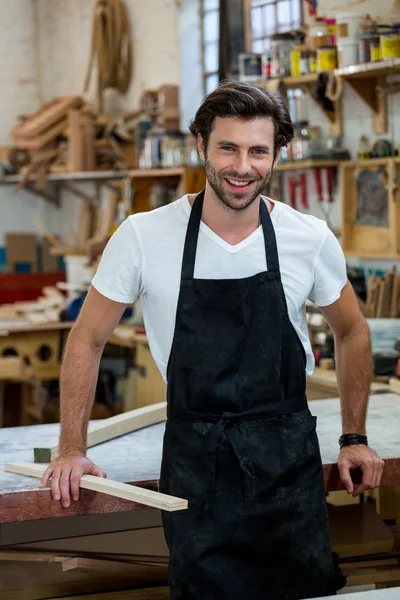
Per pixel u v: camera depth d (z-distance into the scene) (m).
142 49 7.90
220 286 2.48
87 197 9.03
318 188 5.18
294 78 4.96
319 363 4.41
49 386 7.07
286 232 2.55
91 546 3.11
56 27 9.36
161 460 2.84
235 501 2.46
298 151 5.05
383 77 4.70
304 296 2.58
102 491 2.48
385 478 2.77
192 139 6.21
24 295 8.32
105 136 8.02
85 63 8.89
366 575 2.97
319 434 3.07
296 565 2.51
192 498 2.46
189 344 2.49
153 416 3.30
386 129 4.77
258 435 2.48
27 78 9.62
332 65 4.71
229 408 2.49
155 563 3.03
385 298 4.43
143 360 5.57
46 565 3.02
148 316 2.58
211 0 7.08
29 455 2.95
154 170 6.49
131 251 2.52
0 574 2.96
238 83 2.38
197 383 2.48
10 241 9.30
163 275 2.51
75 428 2.56
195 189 6.18
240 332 2.49
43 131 8.42
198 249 2.51
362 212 4.91
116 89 8.28
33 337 6.47
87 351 2.56
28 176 8.59
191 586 2.45
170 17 7.46
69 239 9.46
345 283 2.68
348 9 5.04
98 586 2.95
